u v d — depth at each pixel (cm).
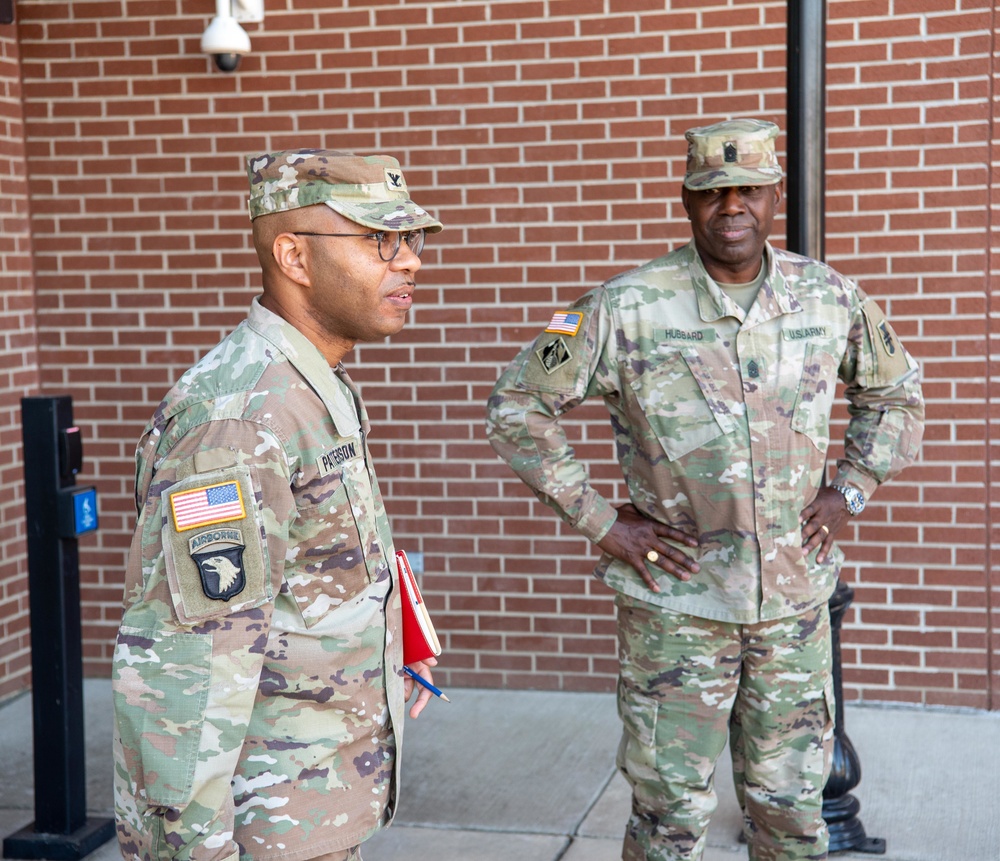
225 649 169
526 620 481
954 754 409
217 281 495
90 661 514
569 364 274
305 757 185
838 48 435
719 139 257
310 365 186
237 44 464
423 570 486
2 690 484
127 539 510
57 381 509
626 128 456
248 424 175
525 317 471
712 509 264
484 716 456
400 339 479
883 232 439
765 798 276
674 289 270
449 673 489
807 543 271
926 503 444
